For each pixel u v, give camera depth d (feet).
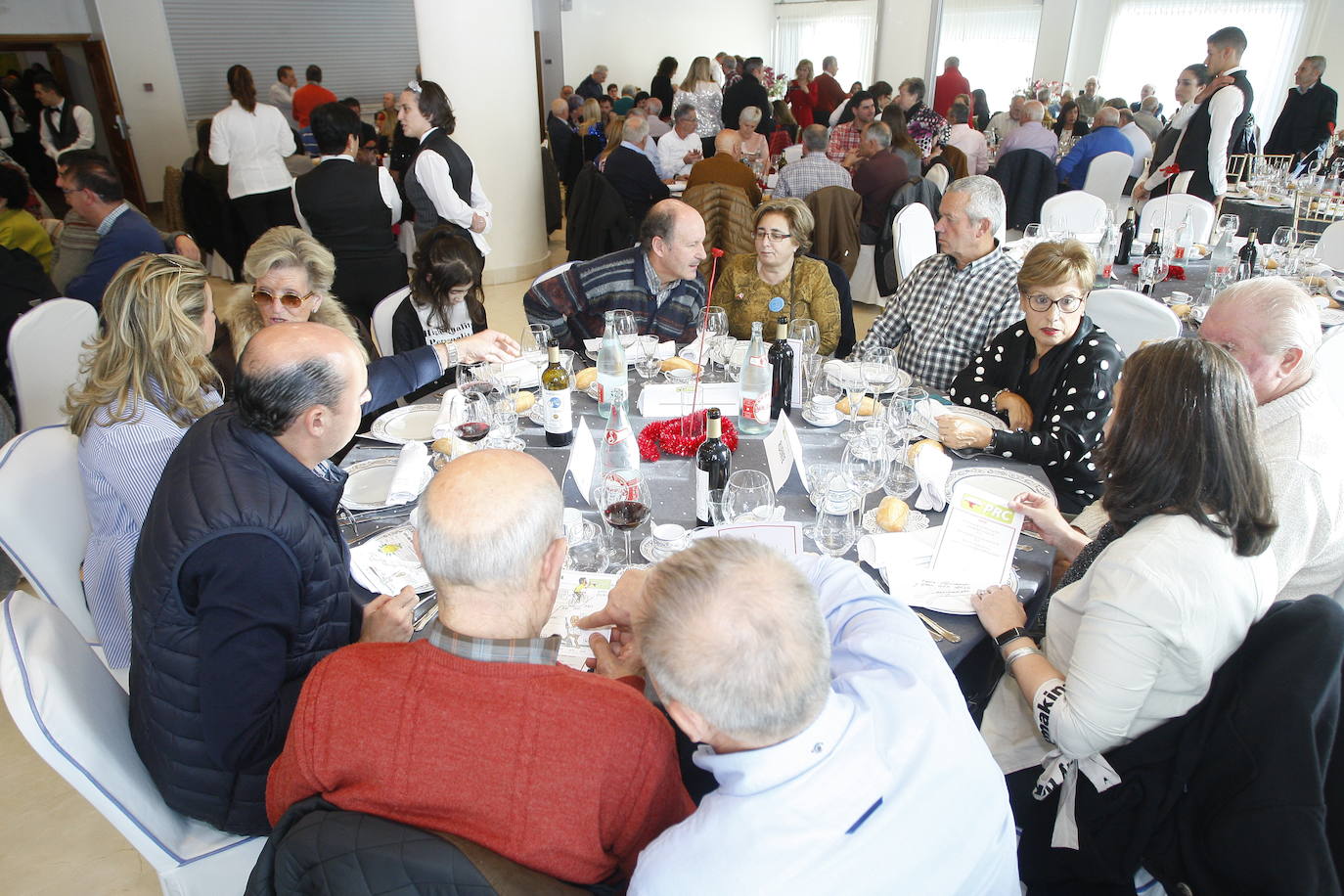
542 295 8.93
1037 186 18.49
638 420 6.55
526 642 2.79
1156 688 3.69
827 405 6.35
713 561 2.51
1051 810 4.17
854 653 3.16
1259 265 11.39
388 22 32.14
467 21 16.79
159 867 4.11
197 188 18.28
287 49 30.25
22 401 8.27
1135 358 3.88
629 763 2.71
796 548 4.53
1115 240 12.44
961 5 35.32
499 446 5.92
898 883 2.52
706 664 2.35
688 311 9.02
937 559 4.61
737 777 2.45
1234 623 3.64
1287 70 29.63
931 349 8.59
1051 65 34.24
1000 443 5.98
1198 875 3.58
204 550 3.58
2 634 3.72
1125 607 3.58
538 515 2.80
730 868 2.36
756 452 5.98
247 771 3.92
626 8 36.88
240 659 3.57
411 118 13.56
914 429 6.36
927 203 16.06
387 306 9.03
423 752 2.68
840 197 15.31
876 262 16.75
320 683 2.80
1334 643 3.37
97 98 27.14
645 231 8.57
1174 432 3.62
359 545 4.89
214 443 3.89
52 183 26.61
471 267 8.48
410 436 6.28
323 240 12.48
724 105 28.76
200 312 5.18
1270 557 3.85
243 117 18.01
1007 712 4.47
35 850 5.85
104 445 4.91
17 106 26.16
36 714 3.59
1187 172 16.38
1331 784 3.39
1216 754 3.52
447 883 2.50
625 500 4.97
